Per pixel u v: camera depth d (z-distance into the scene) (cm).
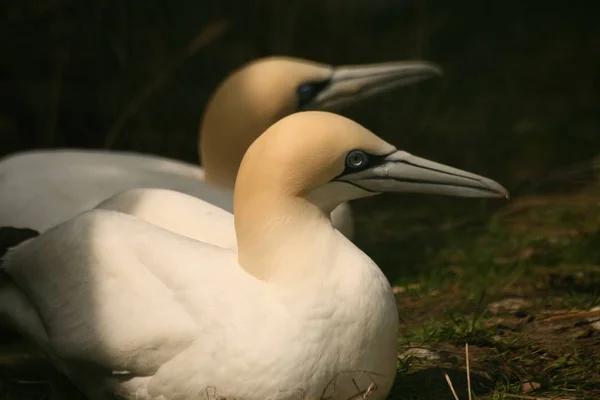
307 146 847
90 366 892
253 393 816
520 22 2589
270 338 816
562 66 2361
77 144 1927
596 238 1364
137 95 1942
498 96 2233
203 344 830
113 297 877
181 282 855
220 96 1322
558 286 1248
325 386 819
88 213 948
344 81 1404
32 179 1202
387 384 855
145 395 863
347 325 820
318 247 842
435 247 1476
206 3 2048
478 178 910
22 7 1920
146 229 911
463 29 2534
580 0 2683
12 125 1916
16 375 1091
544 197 1630
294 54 2089
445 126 2084
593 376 977
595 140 1933
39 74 1959
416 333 1104
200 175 1348
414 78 1444
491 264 1329
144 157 1333
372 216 1678
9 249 1012
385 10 2416
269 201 847
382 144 889
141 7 1986
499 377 986
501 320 1135
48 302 925
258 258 849
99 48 1945
